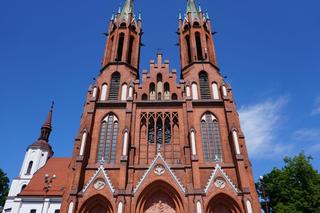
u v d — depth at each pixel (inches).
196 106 1996.8
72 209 1509.6
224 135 1872.5
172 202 1632.6
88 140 1818.4
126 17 2610.7
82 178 1669.5
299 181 2145.7
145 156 1806.1
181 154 1788.9
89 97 2100.1
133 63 2348.7
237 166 1673.2
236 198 1579.7
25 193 2452.0
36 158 3193.9
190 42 2431.1
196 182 1596.9
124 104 2007.9
